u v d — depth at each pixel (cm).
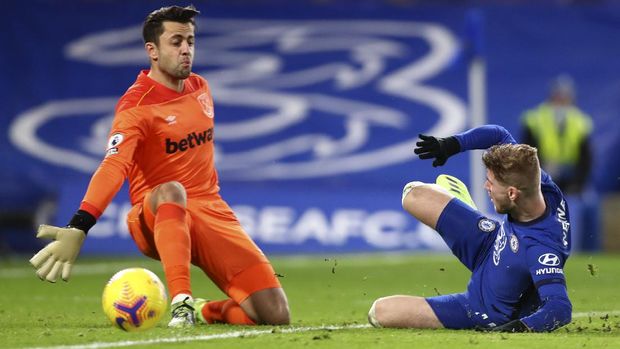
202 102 2825
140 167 2770
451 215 2545
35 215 6588
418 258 5938
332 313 3228
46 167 6769
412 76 7531
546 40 7794
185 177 2783
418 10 7869
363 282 4506
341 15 7831
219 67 7488
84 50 7425
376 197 6619
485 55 7694
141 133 2677
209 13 7750
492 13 7856
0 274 4912
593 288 4216
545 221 2381
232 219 2806
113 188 2495
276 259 5956
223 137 7112
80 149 6900
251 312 2700
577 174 6781
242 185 6894
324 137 7162
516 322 2370
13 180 6675
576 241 6675
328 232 6444
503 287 2420
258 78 7456
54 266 2336
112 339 2262
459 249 2536
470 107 7400
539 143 6762
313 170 6981
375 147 7131
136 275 2319
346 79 7494
